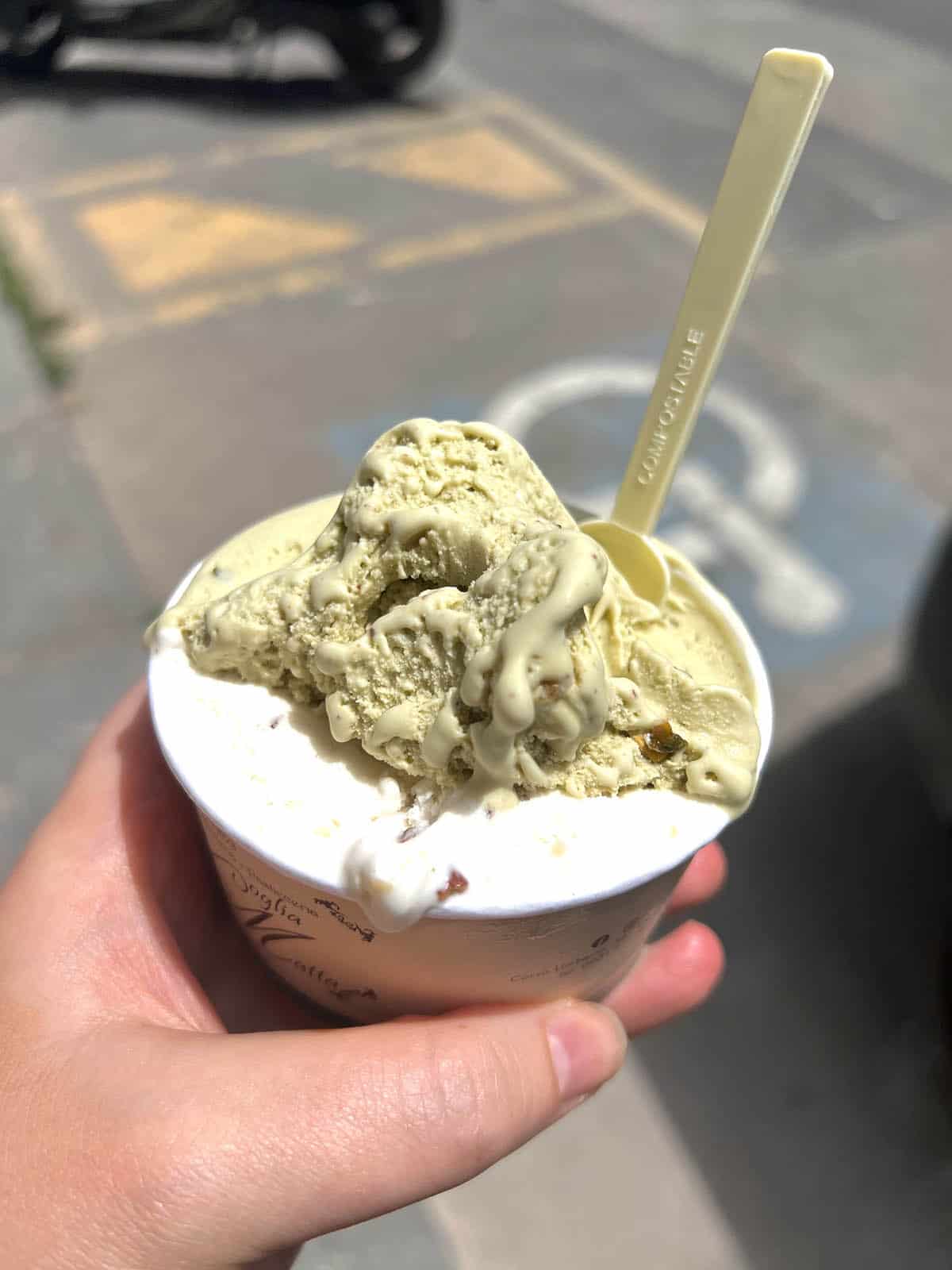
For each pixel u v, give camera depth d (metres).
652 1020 0.20
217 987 0.18
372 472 0.13
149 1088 0.12
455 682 0.12
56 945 0.15
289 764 0.12
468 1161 0.12
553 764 0.12
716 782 0.12
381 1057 0.12
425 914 0.11
